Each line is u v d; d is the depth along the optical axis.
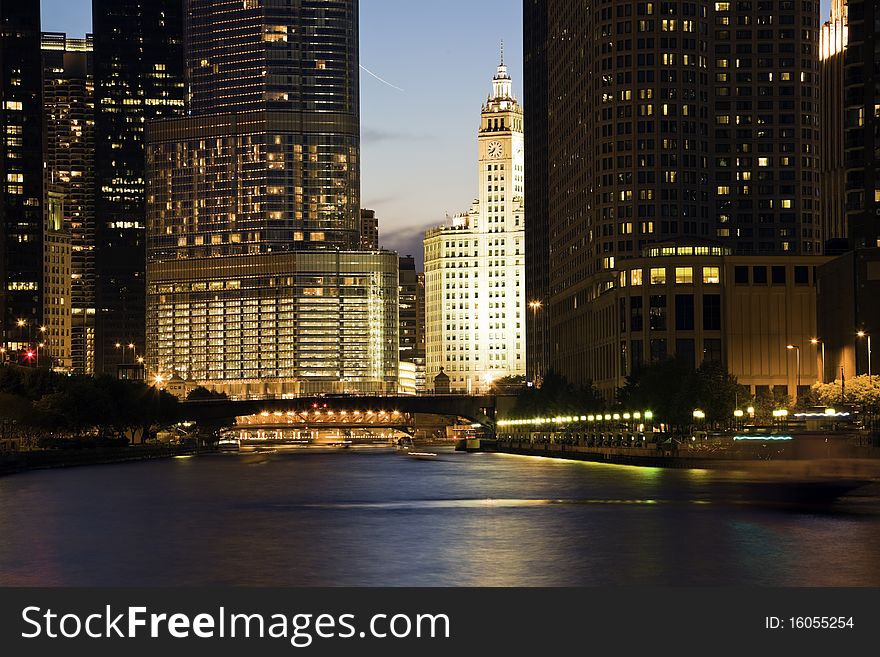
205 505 168.38
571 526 133.75
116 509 162.25
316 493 190.38
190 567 107.56
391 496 182.12
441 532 130.50
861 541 118.38
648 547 116.31
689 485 184.88
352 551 116.25
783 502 155.00
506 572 103.06
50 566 109.25
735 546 115.88
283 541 124.62
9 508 163.88
